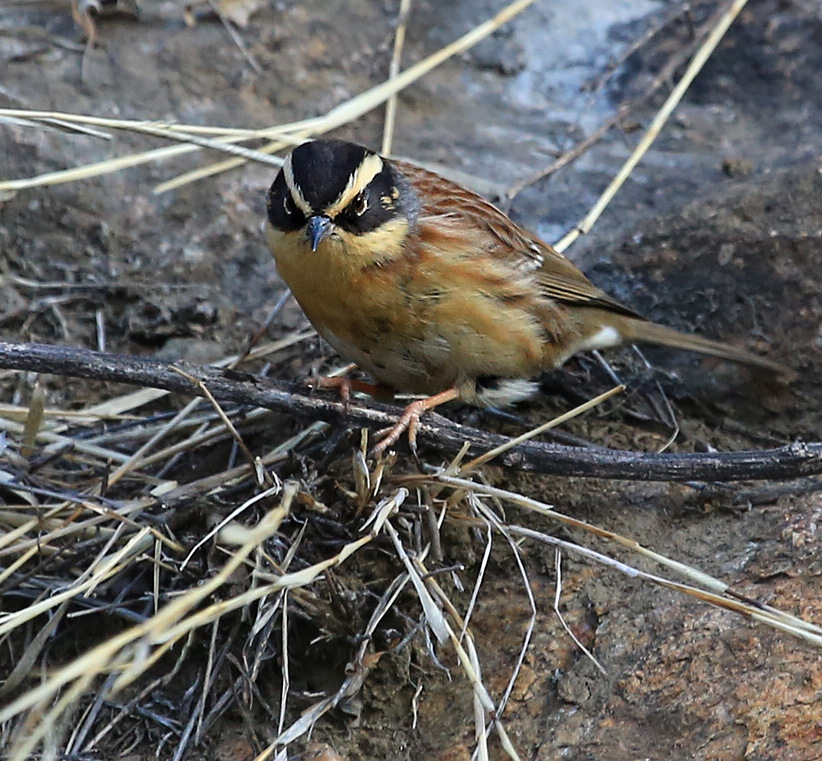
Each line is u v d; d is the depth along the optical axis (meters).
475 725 8.73
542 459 9.65
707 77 15.35
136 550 9.62
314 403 9.67
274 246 9.97
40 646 9.40
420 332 9.94
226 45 15.38
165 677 9.42
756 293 11.79
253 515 9.72
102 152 13.98
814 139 14.25
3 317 12.47
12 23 15.41
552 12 16.38
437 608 8.81
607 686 8.79
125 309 12.73
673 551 9.80
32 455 10.72
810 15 15.68
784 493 10.04
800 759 7.94
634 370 11.76
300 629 9.57
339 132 14.59
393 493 9.47
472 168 14.25
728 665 8.59
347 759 9.03
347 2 16.22
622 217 13.37
